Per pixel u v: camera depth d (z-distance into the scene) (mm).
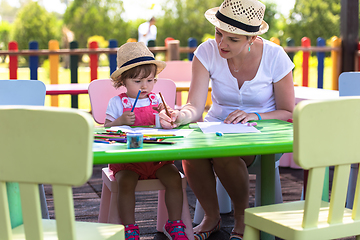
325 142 1341
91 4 22422
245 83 2459
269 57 2447
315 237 1449
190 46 6695
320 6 17344
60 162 1192
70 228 1243
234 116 2148
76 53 6199
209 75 2529
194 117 2277
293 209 1689
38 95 2459
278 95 2523
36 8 21578
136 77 2436
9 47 6164
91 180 3869
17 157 1216
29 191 1239
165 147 1448
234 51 2219
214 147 1448
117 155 1362
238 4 2117
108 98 2820
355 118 1358
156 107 2471
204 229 2385
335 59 7027
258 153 1480
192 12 20953
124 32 22266
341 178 1428
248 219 1658
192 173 2301
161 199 2523
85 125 1156
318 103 1300
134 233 1981
